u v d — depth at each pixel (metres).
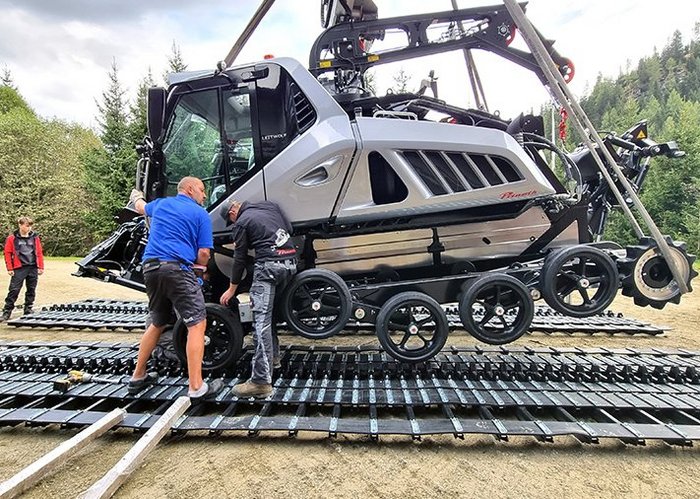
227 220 3.64
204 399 3.21
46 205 23.98
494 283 3.54
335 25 4.28
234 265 3.35
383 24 4.28
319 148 3.52
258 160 3.65
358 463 2.65
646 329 5.52
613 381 3.64
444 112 4.40
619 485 2.44
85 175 22.56
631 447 2.84
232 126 3.74
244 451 2.77
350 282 3.91
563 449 2.82
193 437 2.92
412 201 3.65
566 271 3.69
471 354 4.31
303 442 2.88
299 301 3.65
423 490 2.39
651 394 3.35
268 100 3.67
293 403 3.19
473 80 5.21
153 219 3.24
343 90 4.28
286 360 3.87
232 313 3.58
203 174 3.81
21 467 2.58
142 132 22.22
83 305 6.88
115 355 4.10
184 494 2.33
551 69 3.56
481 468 2.60
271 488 2.40
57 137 27.02
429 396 3.28
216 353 3.67
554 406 3.15
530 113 4.46
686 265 3.64
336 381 3.57
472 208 3.84
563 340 5.33
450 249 3.98
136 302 7.36
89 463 2.62
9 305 6.36
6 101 41.00
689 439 2.72
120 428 2.93
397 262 3.97
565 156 4.11
